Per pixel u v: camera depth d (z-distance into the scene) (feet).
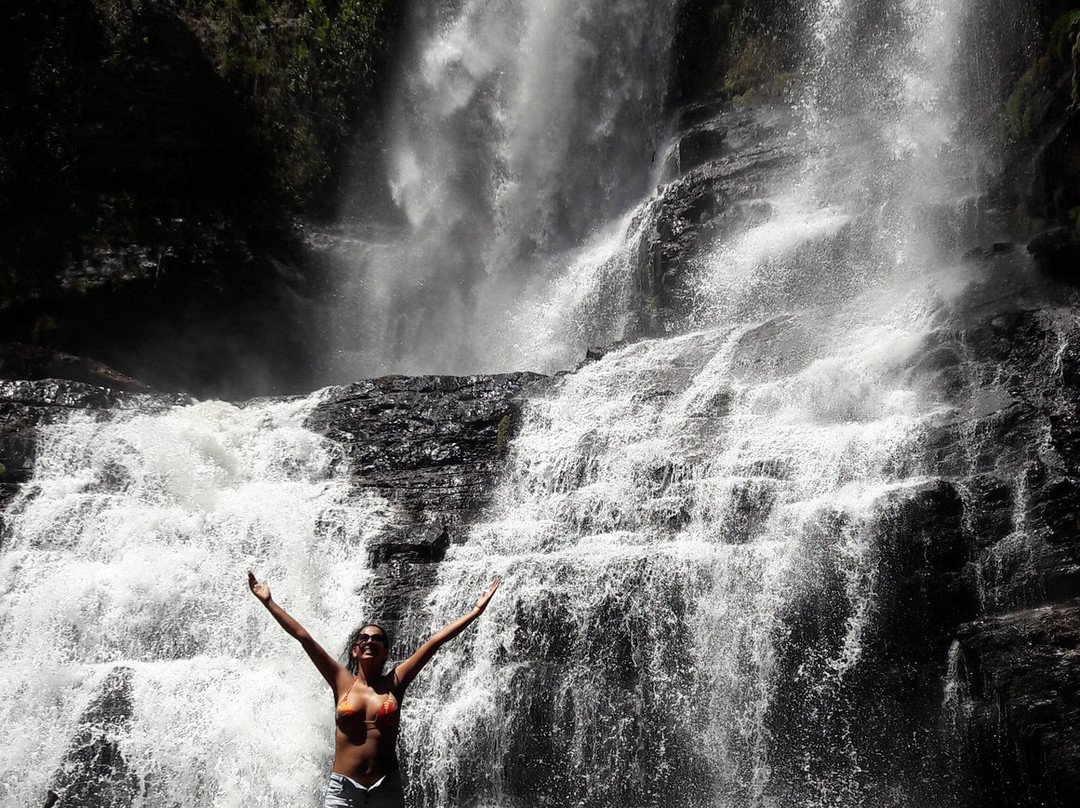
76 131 55.06
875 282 44.65
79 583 31.35
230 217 59.41
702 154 60.49
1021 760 23.54
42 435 36.19
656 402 36.81
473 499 35.12
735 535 28.66
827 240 46.65
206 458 36.78
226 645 30.58
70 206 54.19
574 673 27.63
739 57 64.64
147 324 54.44
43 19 55.31
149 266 54.65
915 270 43.47
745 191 53.11
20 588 31.58
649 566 28.04
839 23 56.03
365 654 18.04
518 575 29.12
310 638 18.03
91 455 36.09
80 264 53.16
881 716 25.38
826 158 52.13
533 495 35.27
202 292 56.29
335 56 67.51
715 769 26.35
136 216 55.72
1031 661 23.71
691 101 67.00
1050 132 38.52
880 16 53.16
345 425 38.99
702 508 29.55
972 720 24.48
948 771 24.59
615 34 71.00
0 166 52.80
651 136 68.69
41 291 51.65
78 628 30.78
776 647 26.43
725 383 36.27
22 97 54.24
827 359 34.94
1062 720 23.00
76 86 55.52
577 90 71.61
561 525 32.17
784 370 36.04
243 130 61.93
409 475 36.58
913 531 26.14
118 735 27.20
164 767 27.02
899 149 49.26
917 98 49.52
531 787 27.02
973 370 31.07
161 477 35.88
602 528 31.65
